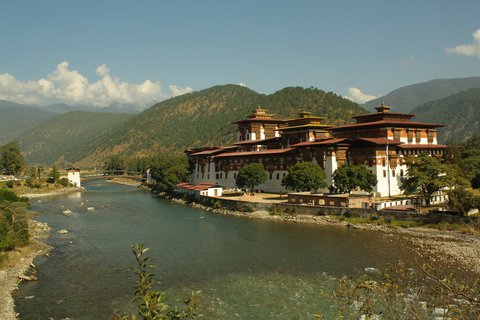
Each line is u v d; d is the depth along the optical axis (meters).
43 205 150.50
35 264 67.69
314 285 55.97
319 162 130.50
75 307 49.72
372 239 81.44
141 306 19.11
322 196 107.12
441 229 84.88
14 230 75.69
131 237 88.50
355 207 102.31
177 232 93.25
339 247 75.75
